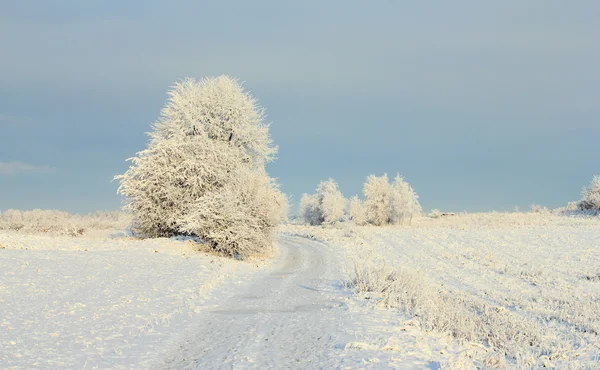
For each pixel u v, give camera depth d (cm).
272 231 3136
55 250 2398
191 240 3106
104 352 941
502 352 948
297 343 1006
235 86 3700
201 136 3459
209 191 3266
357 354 879
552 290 1909
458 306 1455
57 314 1204
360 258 2939
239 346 991
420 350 898
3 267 1767
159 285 1680
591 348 1039
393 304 1391
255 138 3703
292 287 1850
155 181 3319
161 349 979
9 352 902
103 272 1856
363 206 6950
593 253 2994
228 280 1995
